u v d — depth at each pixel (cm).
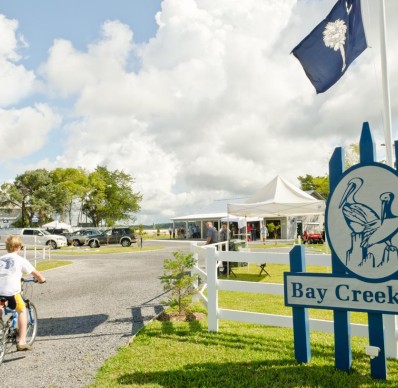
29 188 6388
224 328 622
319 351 500
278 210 1323
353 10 573
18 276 526
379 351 408
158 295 934
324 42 609
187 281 694
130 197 7062
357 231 423
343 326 434
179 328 622
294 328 468
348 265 427
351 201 428
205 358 480
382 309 405
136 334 596
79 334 615
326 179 5528
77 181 6606
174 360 476
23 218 6253
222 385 401
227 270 1230
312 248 2439
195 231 5009
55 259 2055
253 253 565
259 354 491
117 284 1137
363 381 401
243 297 897
